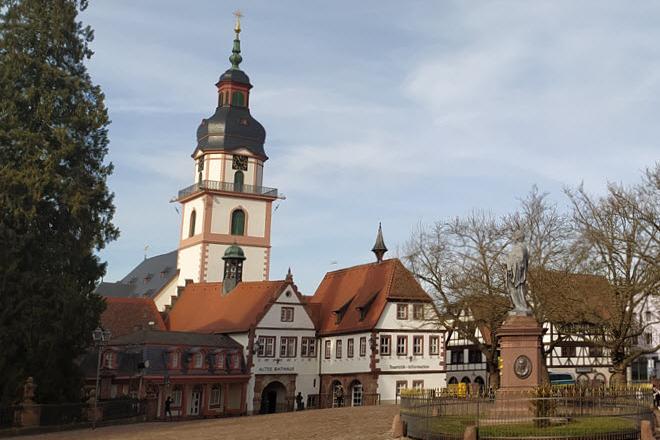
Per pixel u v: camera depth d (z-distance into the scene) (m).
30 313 42.16
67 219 46.34
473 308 57.00
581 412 28.55
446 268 58.97
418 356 69.00
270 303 71.06
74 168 47.09
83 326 45.31
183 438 35.53
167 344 64.88
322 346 73.75
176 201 98.81
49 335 42.53
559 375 75.12
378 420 37.66
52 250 44.84
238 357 68.94
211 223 92.25
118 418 48.81
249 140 95.00
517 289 32.38
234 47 98.12
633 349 57.19
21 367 42.44
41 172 44.62
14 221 43.22
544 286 50.81
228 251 83.50
